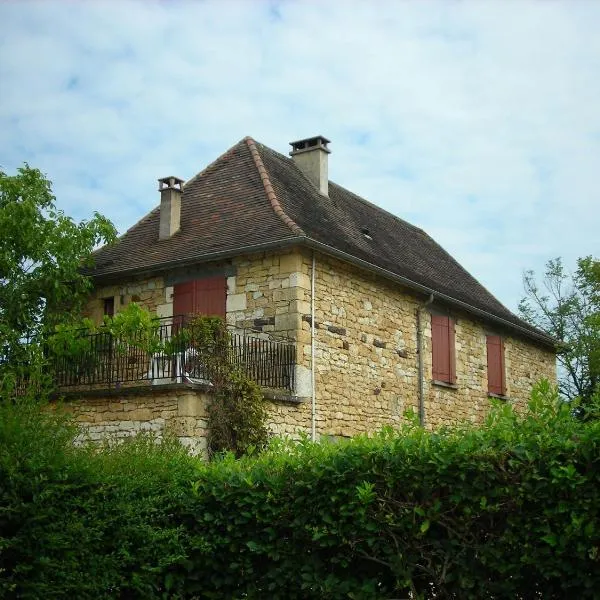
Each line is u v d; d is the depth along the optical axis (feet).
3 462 17.94
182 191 50.98
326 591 20.21
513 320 65.00
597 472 17.43
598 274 81.05
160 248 48.65
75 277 47.16
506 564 18.39
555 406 19.71
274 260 43.73
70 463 19.57
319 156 56.75
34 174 47.14
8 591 17.78
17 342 43.47
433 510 19.17
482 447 18.79
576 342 88.48
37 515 18.20
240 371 38.11
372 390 47.11
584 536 17.30
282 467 21.74
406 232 68.33
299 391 41.70
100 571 19.71
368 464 20.30
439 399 53.06
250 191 49.90
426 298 53.42
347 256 44.86
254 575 21.62
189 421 35.91
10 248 45.65
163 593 21.88
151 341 38.96
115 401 38.34
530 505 18.28
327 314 44.57
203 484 22.45
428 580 20.12
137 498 21.45
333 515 20.56
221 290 45.19
